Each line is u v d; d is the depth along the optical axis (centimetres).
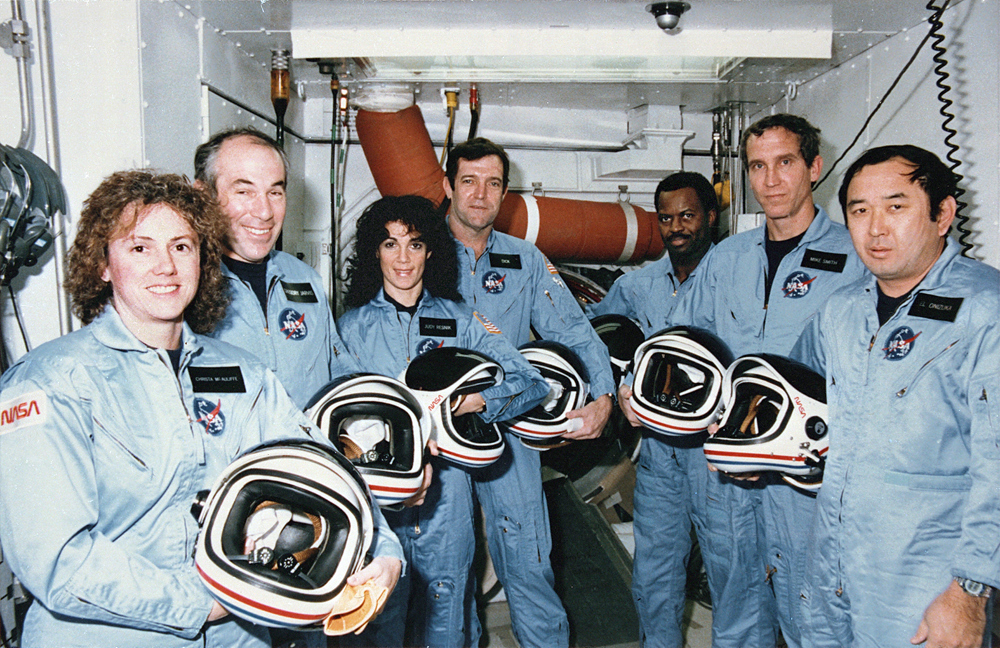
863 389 160
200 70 237
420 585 219
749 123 369
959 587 138
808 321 200
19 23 185
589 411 229
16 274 183
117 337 117
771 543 209
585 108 356
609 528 267
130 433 115
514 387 200
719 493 230
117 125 202
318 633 165
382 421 172
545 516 239
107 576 105
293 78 311
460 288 247
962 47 235
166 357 122
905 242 148
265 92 296
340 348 200
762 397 195
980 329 141
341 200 341
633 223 339
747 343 224
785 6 232
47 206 179
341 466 119
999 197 222
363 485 121
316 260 349
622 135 363
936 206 148
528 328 259
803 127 206
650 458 258
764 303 220
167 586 109
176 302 117
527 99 337
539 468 240
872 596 154
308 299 189
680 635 262
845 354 166
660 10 227
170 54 219
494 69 288
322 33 249
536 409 224
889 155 149
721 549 232
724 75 297
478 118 332
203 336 137
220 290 137
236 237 170
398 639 214
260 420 136
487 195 240
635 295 290
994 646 206
